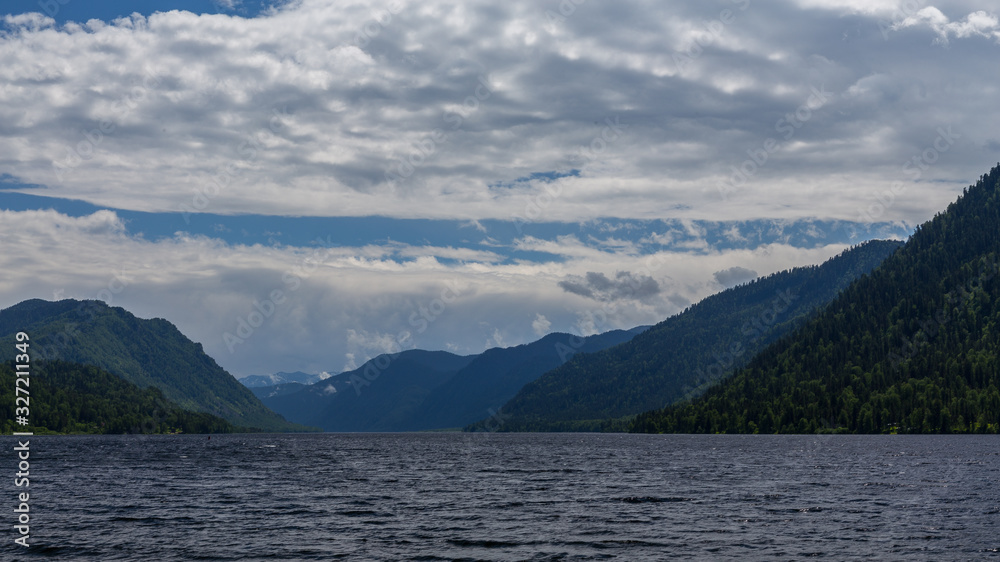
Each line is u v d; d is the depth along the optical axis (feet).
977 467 421.59
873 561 169.68
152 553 179.42
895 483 332.19
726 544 188.85
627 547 185.47
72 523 221.46
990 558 172.65
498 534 202.80
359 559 172.76
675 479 362.53
